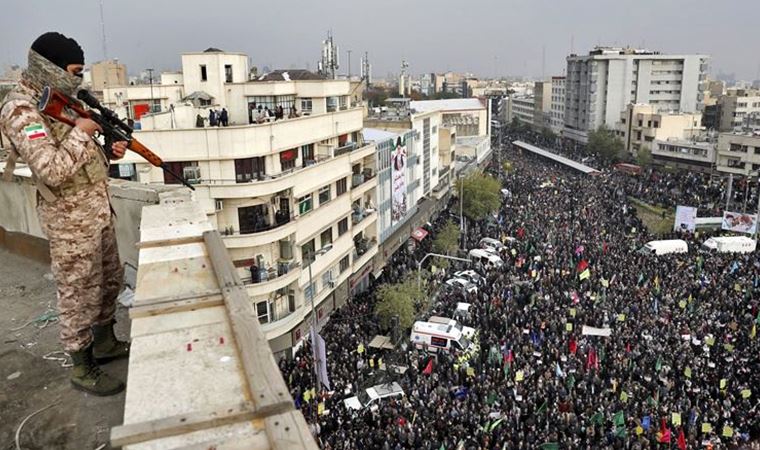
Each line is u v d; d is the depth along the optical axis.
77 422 5.87
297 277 34.41
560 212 70.81
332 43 57.69
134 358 4.18
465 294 44.56
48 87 5.25
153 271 5.95
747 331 37.53
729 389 30.95
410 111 66.00
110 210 6.43
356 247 44.94
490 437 25.91
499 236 62.03
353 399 29.33
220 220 32.16
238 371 3.99
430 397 29.80
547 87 172.75
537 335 36.50
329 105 42.81
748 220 58.31
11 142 5.19
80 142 5.18
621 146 118.38
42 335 7.95
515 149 148.00
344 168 40.19
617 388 30.75
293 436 3.23
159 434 3.30
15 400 6.29
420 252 56.69
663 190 87.88
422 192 63.75
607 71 134.50
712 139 104.50
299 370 32.56
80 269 6.02
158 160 6.95
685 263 51.06
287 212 34.09
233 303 4.89
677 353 34.41
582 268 46.97
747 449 26.27
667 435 25.83
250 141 31.33
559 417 27.81
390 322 38.88
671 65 135.62
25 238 11.30
